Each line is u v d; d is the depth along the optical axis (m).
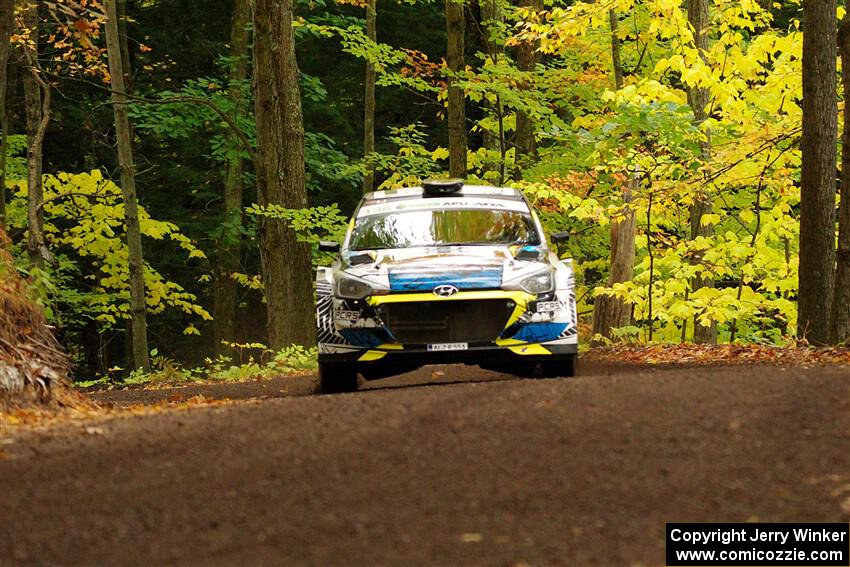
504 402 9.67
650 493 7.12
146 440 8.95
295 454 8.23
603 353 23.03
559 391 10.16
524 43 33.41
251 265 48.91
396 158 33.25
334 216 27.34
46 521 6.89
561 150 30.50
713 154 24.31
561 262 15.04
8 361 12.92
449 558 6.16
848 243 18.86
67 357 14.49
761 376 10.66
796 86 24.22
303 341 28.12
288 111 27.23
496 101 31.41
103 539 6.56
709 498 7.02
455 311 13.76
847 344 18.41
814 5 19.25
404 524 6.70
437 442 8.36
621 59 31.73
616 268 27.61
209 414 10.41
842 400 9.09
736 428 8.38
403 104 48.72
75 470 8.03
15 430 10.40
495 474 7.54
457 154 29.06
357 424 9.13
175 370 27.47
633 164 23.95
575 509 6.87
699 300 24.92
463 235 15.56
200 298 50.12
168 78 46.84
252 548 6.37
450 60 28.67
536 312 13.89
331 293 14.29
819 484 7.17
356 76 47.38
